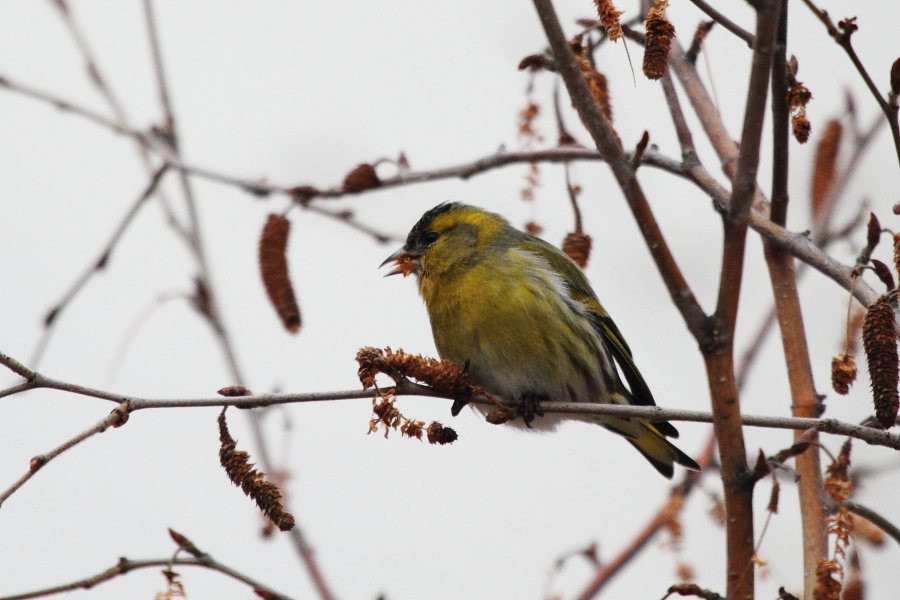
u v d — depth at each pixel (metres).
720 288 6.26
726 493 6.28
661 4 6.65
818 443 6.38
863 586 7.62
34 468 6.57
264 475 7.16
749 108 5.92
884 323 6.69
